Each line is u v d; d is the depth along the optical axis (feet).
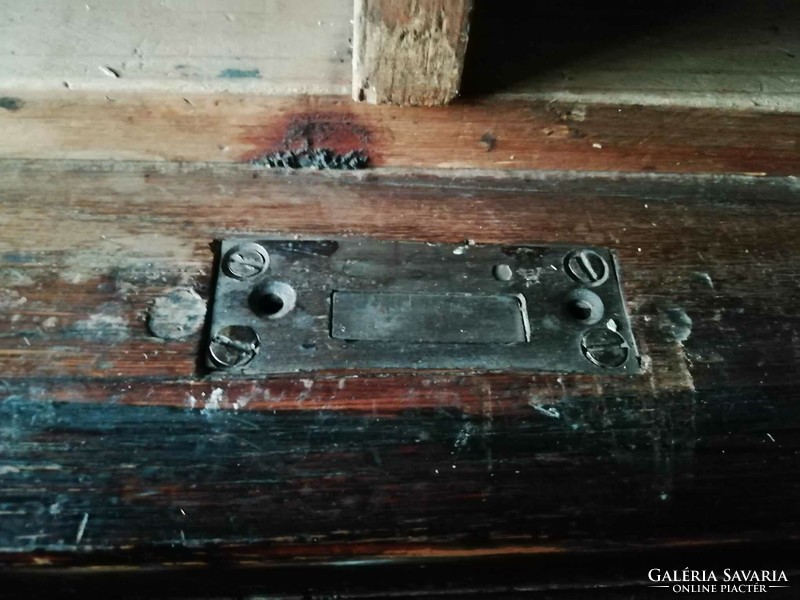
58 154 0.39
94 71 0.37
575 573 0.37
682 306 0.37
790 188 0.44
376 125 0.39
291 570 0.33
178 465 0.31
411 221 0.39
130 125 0.38
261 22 0.40
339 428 0.32
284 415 0.32
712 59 0.43
